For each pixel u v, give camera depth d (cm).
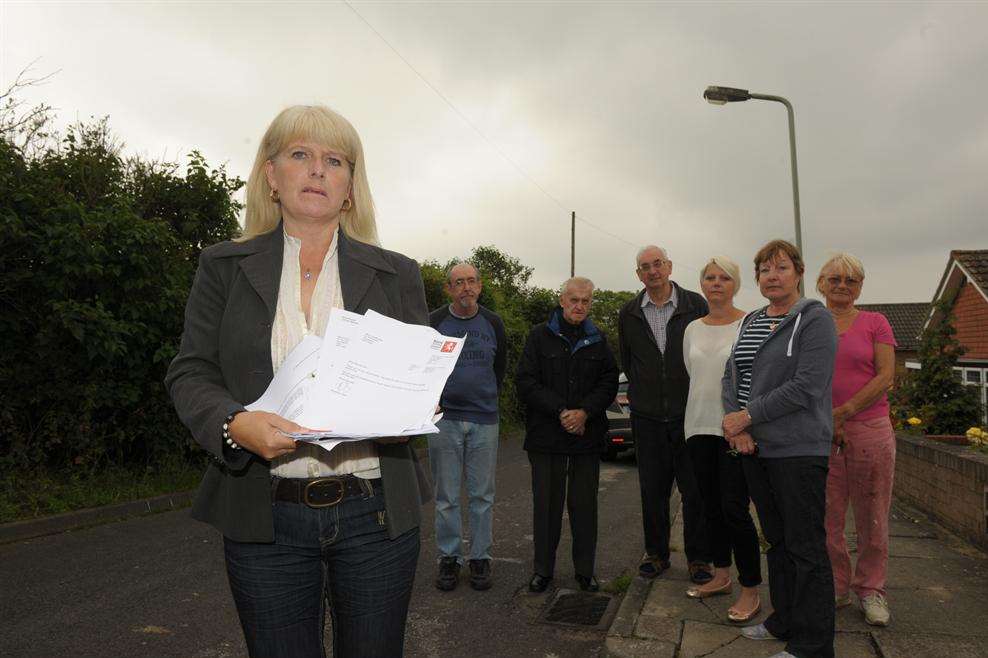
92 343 703
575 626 386
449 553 455
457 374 454
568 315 448
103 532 606
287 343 162
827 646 291
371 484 162
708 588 402
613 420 1103
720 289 408
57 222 694
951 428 845
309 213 167
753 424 311
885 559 358
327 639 363
